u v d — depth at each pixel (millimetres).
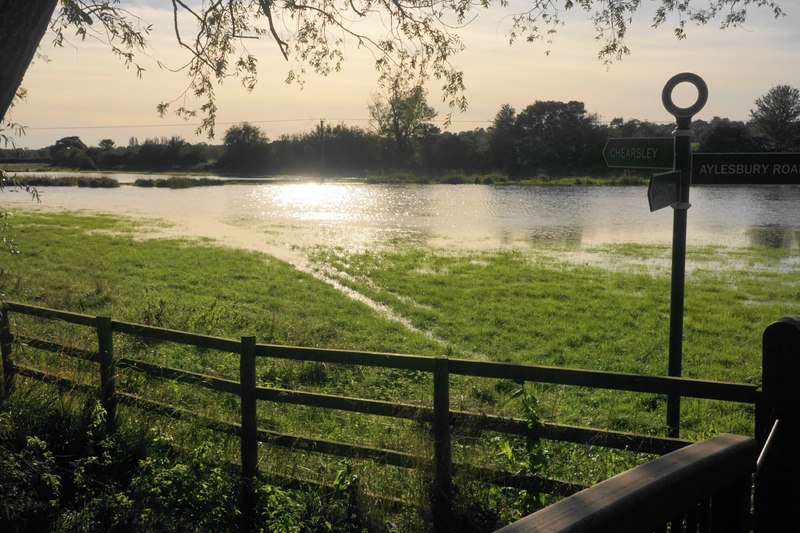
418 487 5449
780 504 3061
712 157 6285
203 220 44656
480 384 10039
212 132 9234
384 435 7195
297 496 5848
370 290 20594
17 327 11352
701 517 2166
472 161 110375
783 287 21500
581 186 88875
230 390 6316
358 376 11000
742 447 2215
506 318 16859
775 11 8367
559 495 5227
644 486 1830
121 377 7273
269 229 39688
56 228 36844
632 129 97062
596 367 12539
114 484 5855
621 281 22328
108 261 25078
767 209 53750
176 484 5812
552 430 5230
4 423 6324
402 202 62281
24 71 4703
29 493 5641
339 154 114250
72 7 7336
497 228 41375
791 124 82312
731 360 13055
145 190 77938
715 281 22594
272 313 16562
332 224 43156
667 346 14023
